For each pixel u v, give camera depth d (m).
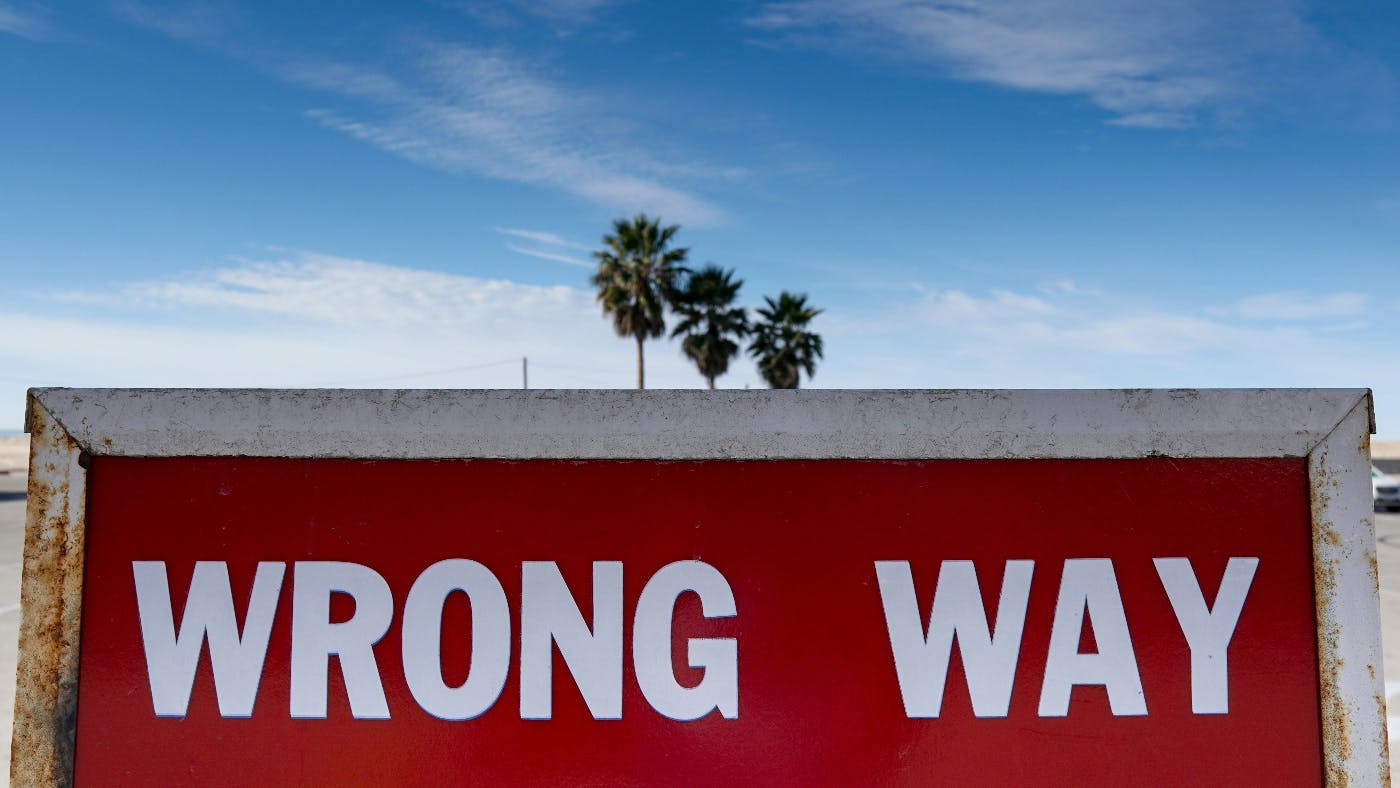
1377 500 24.23
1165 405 1.75
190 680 1.71
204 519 1.74
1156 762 1.70
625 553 1.74
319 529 1.74
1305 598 1.73
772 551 1.74
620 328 35.66
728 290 36.22
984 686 1.71
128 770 1.69
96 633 1.71
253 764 1.69
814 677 1.71
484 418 1.75
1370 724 1.69
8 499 24.62
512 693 1.70
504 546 1.73
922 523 1.74
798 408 1.76
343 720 1.70
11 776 1.68
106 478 1.75
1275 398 1.76
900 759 1.70
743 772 1.69
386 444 1.75
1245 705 1.71
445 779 1.69
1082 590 1.73
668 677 1.71
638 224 35.81
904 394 1.76
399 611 1.72
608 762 1.69
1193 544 1.74
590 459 1.75
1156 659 1.72
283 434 1.74
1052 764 1.70
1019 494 1.75
